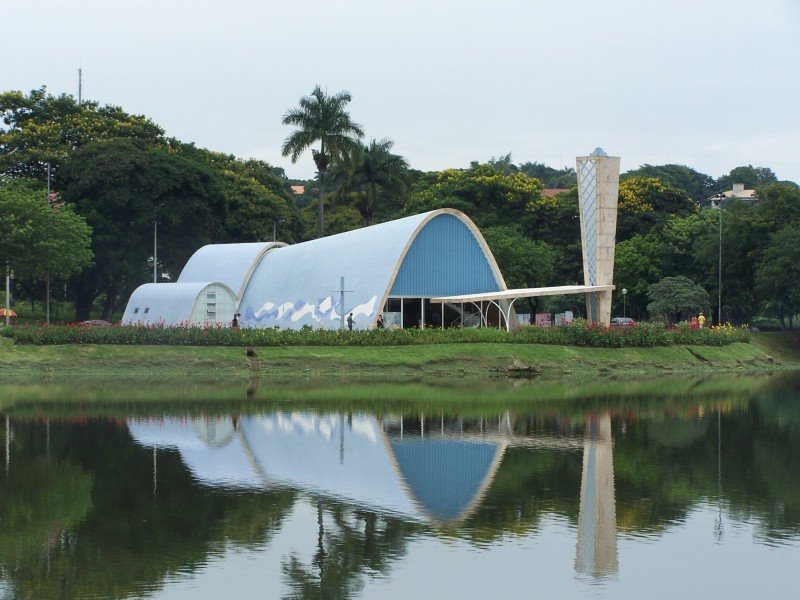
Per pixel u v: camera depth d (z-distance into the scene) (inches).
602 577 714.8
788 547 791.1
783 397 1871.3
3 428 1352.1
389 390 1875.0
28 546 783.7
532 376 2228.1
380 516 877.2
